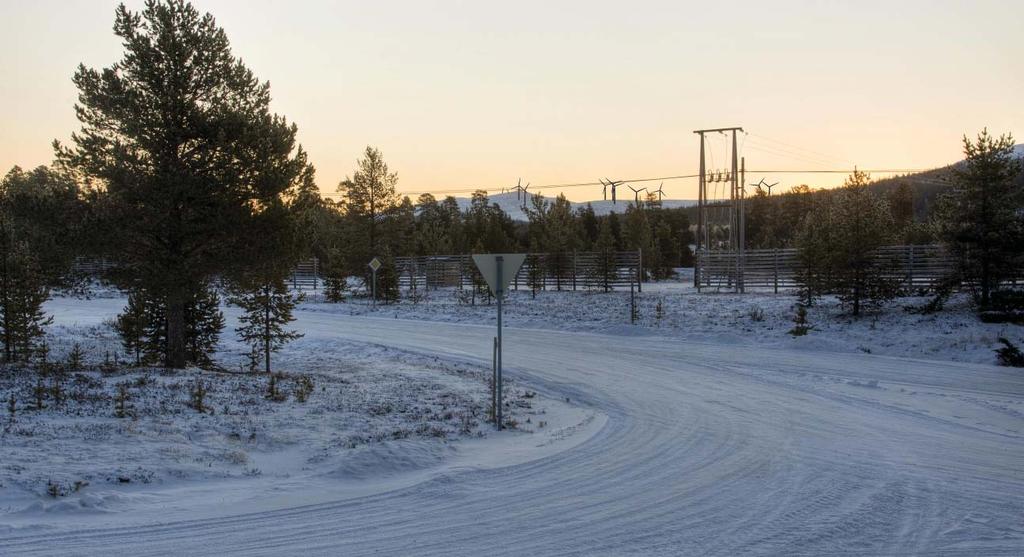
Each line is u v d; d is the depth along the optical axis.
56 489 7.61
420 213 102.94
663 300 37.84
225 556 6.04
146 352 20.61
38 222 16.45
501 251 72.31
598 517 7.28
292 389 15.43
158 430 10.52
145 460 9.01
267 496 8.06
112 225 16.44
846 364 20.20
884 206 54.84
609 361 21.58
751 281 42.56
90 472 8.28
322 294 57.56
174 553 6.08
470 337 29.06
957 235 24.97
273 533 6.71
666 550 6.28
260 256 17.56
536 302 42.59
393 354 23.98
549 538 6.62
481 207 108.38
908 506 7.63
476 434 11.87
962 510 7.49
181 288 17.05
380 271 48.38
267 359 19.83
